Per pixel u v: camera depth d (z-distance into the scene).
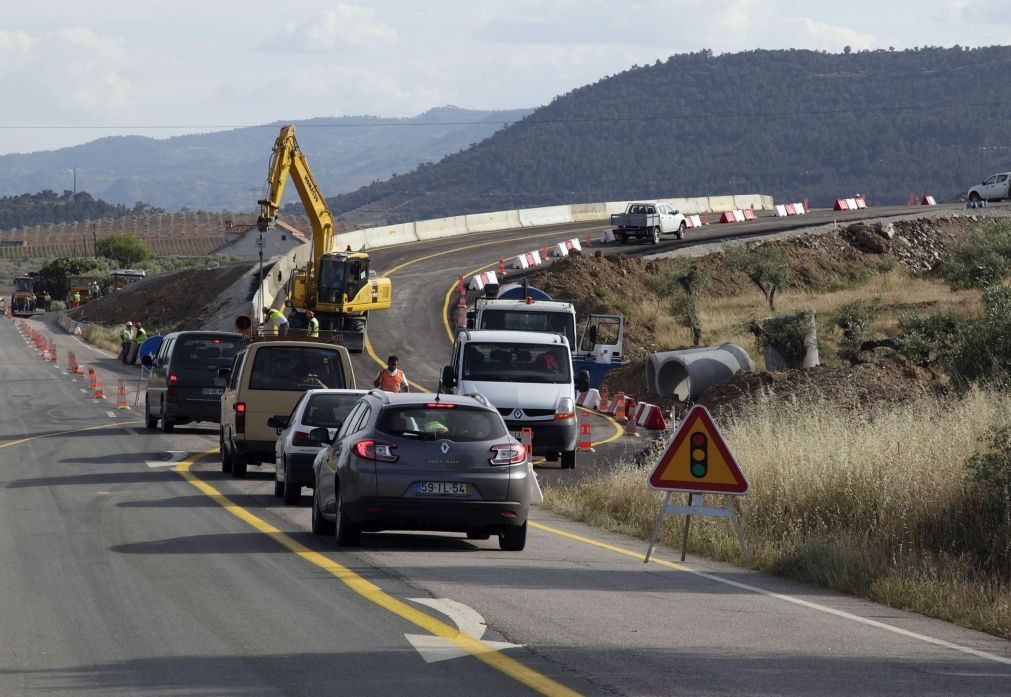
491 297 106.62
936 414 70.19
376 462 43.09
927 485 47.59
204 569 38.00
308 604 32.47
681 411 114.69
